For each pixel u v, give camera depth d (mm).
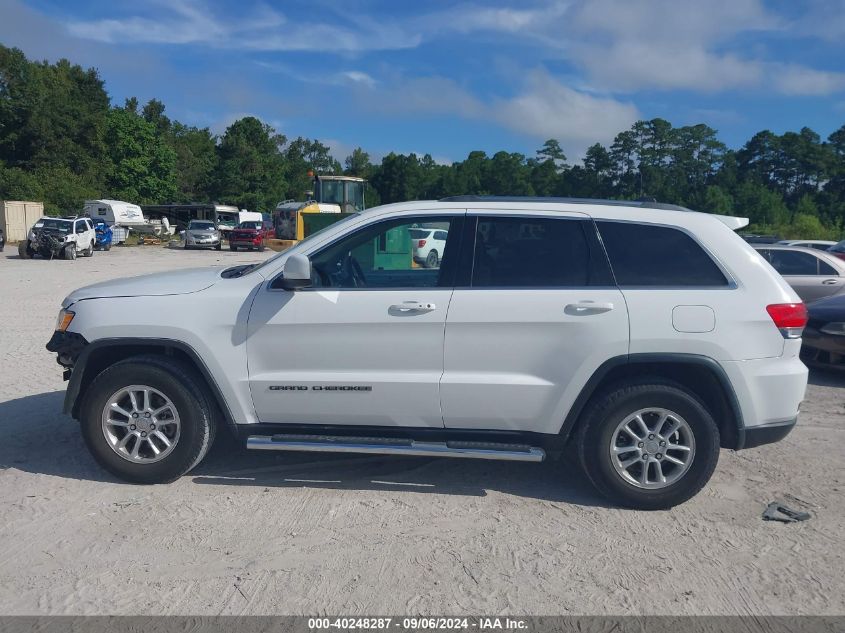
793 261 12047
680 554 4008
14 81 59438
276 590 3559
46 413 6484
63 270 24656
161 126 96438
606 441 4516
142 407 4816
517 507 4629
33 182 53500
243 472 5156
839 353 8180
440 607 3430
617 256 4613
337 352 4637
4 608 3371
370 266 4836
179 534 4152
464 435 4660
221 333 4707
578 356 4469
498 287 4590
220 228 51312
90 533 4148
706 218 4734
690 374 4664
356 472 5215
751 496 4855
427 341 4570
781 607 3477
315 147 137375
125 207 48812
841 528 4363
